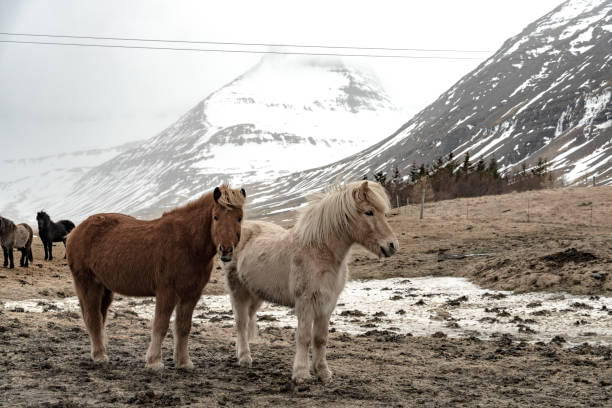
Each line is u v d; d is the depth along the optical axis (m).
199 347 10.15
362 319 15.20
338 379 8.16
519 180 76.00
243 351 8.92
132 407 6.29
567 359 10.00
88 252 8.34
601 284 17.39
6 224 23.23
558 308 15.53
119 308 16.34
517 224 35.56
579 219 38.00
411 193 62.94
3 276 20.91
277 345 10.93
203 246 7.88
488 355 10.26
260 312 16.20
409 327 13.95
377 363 9.49
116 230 8.30
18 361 8.17
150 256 7.88
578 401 7.32
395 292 19.83
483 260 23.42
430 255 27.30
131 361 8.60
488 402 7.20
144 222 8.32
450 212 43.72
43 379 7.29
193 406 6.43
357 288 21.19
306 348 7.89
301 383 7.71
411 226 36.28
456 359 10.05
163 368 8.07
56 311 14.70
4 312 12.95
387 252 7.89
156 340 7.96
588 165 168.75
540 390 7.88
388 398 7.23
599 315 14.38
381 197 8.01
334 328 13.73
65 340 10.01
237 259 8.89
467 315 15.42
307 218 8.03
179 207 8.16
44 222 28.23
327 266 7.93
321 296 7.89
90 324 8.45
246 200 7.68
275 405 6.70
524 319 14.45
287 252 8.15
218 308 17.20
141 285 8.08
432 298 18.30
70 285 20.45
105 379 7.45
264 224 9.18
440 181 69.69
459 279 21.73
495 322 14.29
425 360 9.89
